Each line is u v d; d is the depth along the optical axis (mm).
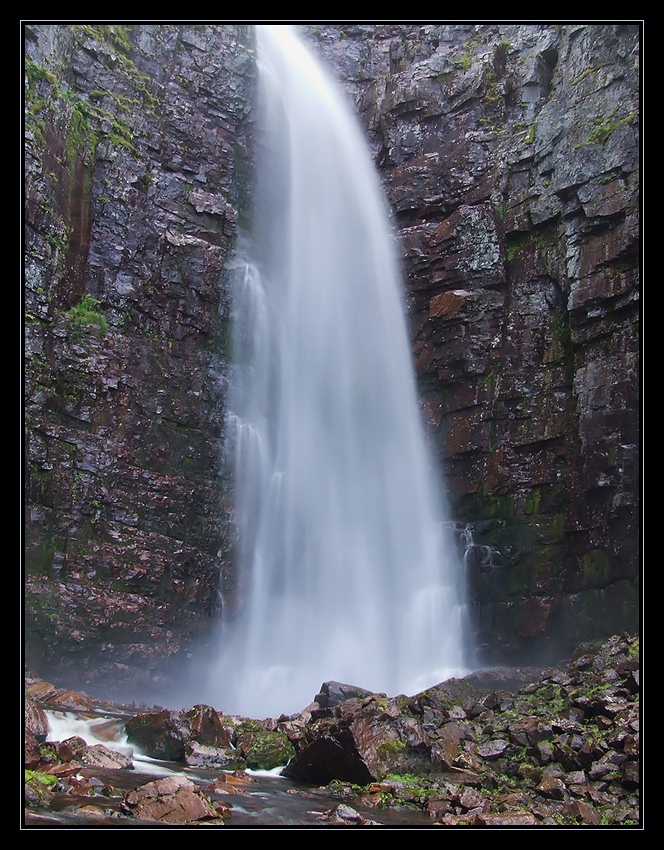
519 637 19500
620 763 10523
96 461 19141
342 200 26531
